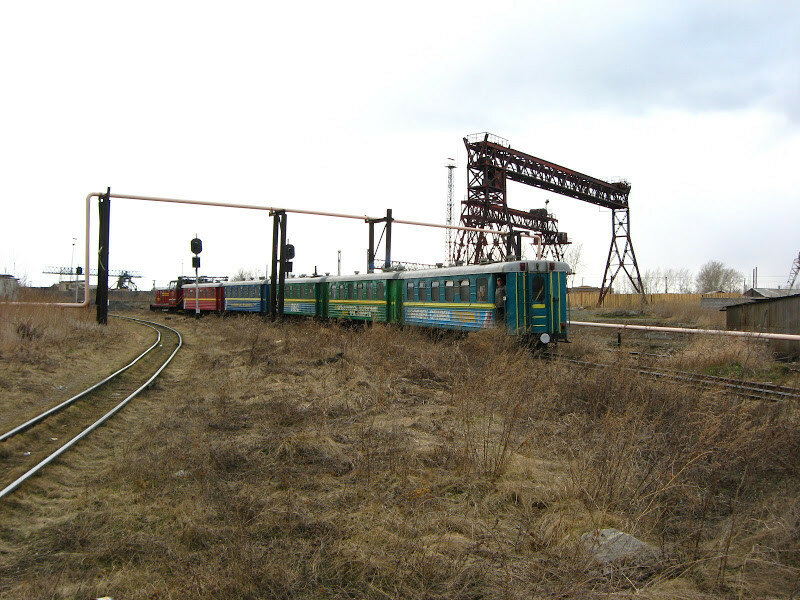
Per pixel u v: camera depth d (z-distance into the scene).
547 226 43.03
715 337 14.30
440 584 3.88
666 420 7.57
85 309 25.50
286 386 10.84
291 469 6.17
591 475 5.69
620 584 3.86
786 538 4.42
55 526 4.78
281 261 25.23
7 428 7.70
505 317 15.80
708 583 3.94
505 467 6.18
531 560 4.17
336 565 4.14
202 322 31.78
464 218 35.94
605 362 11.73
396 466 6.19
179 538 4.52
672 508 5.14
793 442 6.22
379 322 22.72
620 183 45.12
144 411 9.44
